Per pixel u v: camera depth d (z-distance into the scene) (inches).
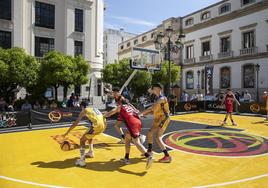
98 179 201.8
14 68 665.6
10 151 289.9
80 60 816.9
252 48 1063.6
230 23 1171.9
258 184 192.1
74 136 378.0
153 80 1141.7
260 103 654.5
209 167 232.2
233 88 1148.5
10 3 923.4
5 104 647.8
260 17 1040.2
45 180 199.6
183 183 194.5
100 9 1154.0
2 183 193.8
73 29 1048.2
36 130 435.8
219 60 1214.3
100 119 235.8
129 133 235.3
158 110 238.8
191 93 1363.2
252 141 338.6
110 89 263.1
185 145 315.3
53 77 740.0
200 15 1332.4
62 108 498.9
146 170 223.0
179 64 1429.6
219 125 482.9
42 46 986.1
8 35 918.4
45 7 992.2
